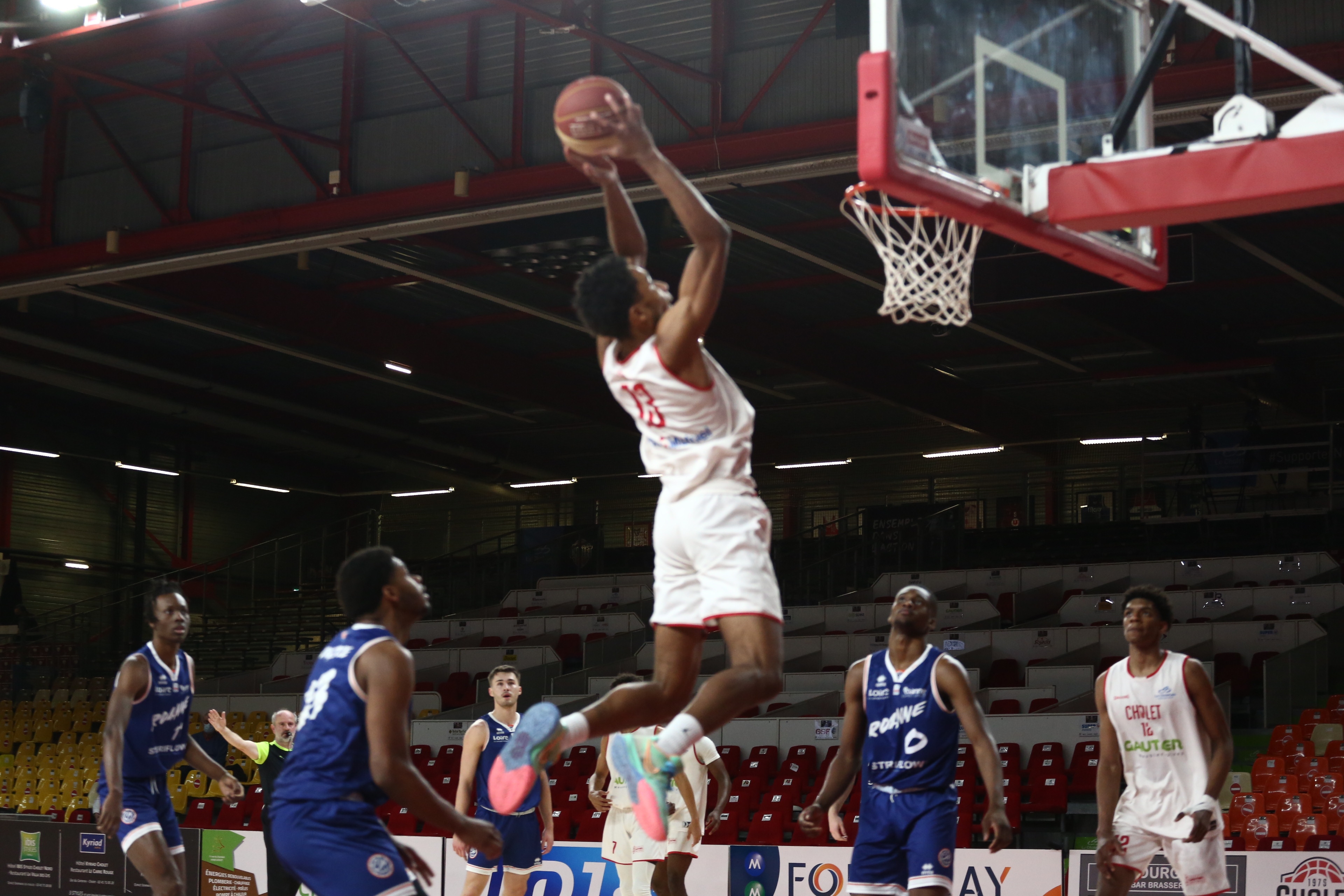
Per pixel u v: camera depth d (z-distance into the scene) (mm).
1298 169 4664
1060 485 31641
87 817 14852
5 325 24375
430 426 34125
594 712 3549
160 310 23594
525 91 16219
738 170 14648
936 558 26531
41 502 30219
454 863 10891
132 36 17266
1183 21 12719
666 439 3660
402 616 4465
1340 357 27750
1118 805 6500
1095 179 4953
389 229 16531
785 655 20219
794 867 10141
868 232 4973
